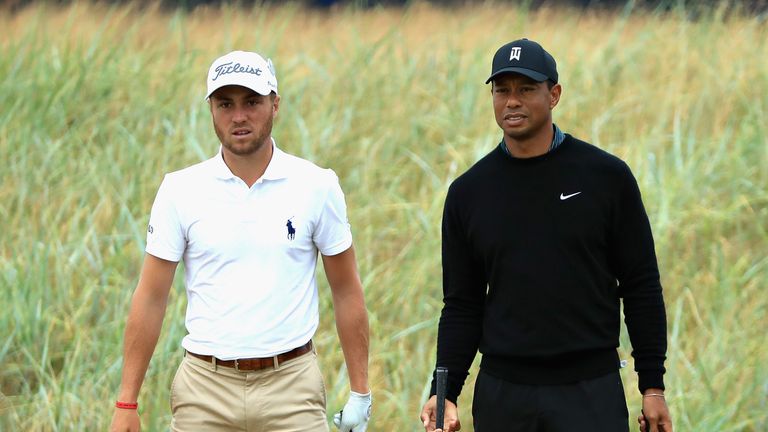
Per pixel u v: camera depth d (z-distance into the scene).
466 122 31.89
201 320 14.34
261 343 14.14
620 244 13.91
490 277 14.16
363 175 29.14
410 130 31.88
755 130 30.48
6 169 28.58
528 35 38.41
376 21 40.19
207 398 14.33
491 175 14.12
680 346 22.27
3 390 21.42
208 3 40.47
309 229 14.32
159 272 14.34
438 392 14.16
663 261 24.84
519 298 13.85
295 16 40.09
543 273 13.73
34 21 36.78
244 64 13.75
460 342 14.66
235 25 38.28
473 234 14.20
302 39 39.19
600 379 13.84
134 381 14.37
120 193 27.89
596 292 13.78
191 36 37.88
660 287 14.01
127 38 37.28
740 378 20.69
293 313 14.30
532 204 13.82
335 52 37.31
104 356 21.38
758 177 28.86
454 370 14.65
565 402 13.75
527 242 13.80
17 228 26.17
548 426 13.81
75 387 20.36
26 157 29.12
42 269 23.62
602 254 13.85
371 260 25.41
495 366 14.16
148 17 38.78
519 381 13.94
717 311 23.22
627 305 14.12
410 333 23.11
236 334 14.14
